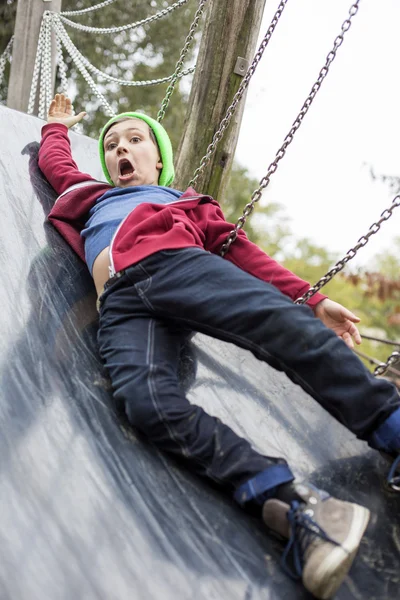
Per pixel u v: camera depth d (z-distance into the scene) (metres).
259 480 1.29
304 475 1.52
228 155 3.23
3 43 8.23
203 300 1.54
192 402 1.67
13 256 2.01
